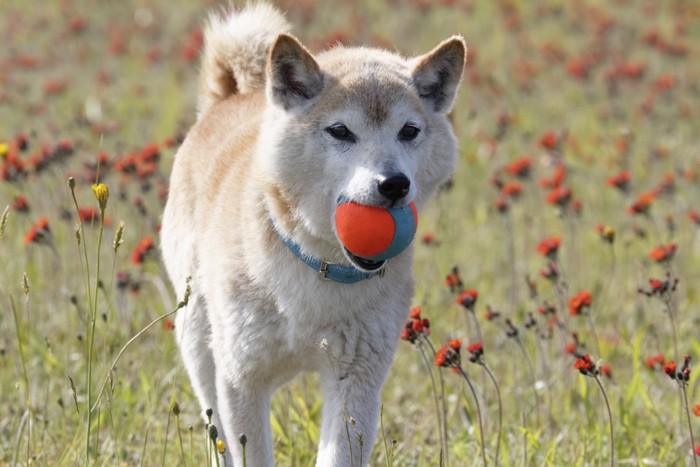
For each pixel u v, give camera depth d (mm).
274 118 8367
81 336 9422
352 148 7930
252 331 8203
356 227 7477
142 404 10156
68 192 14023
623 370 11344
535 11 31125
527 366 11344
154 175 13344
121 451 9008
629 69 20828
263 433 8383
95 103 21250
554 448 9039
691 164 18500
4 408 10062
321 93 8211
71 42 27547
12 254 13438
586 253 14781
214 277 8617
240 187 8711
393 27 28469
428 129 8398
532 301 12258
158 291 12898
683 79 24000
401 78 8469
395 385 11188
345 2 30922
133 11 31375
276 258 8164
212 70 10828
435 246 12875
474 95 22859
